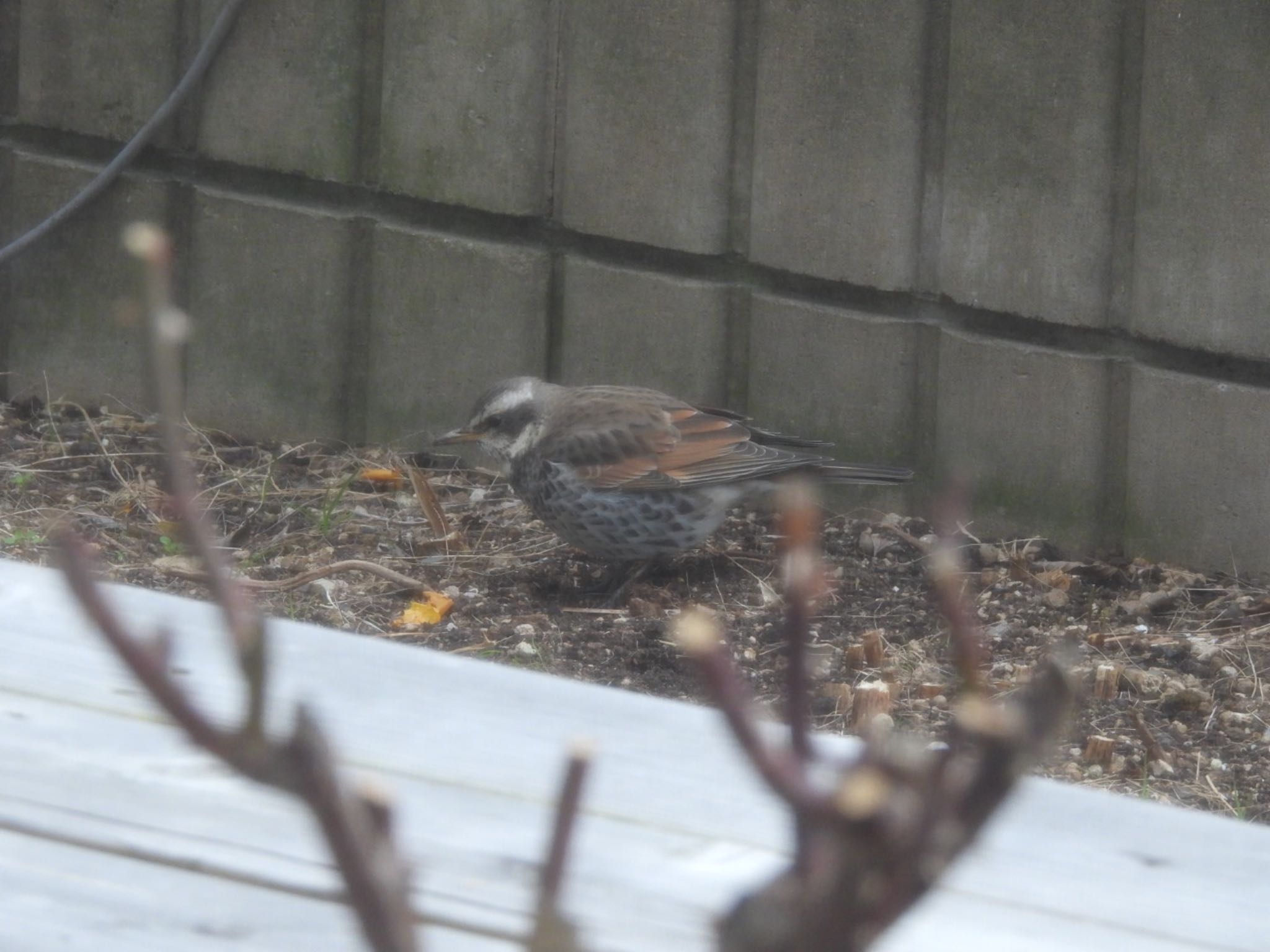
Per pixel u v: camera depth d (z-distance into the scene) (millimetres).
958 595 1438
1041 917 2725
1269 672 9391
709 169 11820
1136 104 10523
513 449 10844
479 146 12336
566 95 12062
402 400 12930
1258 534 10648
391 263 12727
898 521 11688
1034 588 10594
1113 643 9773
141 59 13062
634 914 2705
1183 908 2777
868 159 11375
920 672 9453
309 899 2721
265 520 11680
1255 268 10312
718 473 10523
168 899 2703
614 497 10492
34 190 13484
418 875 2758
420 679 3492
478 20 12125
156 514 11578
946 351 11422
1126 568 10938
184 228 13195
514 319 12523
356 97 12570
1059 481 11234
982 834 1331
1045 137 10812
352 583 10625
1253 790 8133
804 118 11492
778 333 11914
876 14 11125
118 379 13445
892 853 1134
